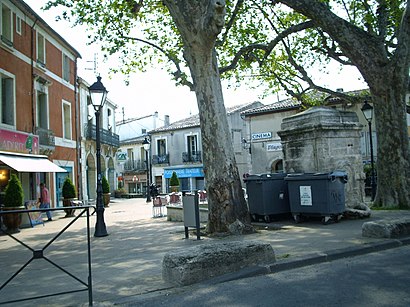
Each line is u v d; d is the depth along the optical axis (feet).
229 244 20.40
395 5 51.57
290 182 35.81
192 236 32.63
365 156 93.97
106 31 52.65
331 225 33.17
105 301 16.44
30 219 49.65
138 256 25.73
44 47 76.18
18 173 64.23
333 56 59.47
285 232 31.24
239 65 60.70
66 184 66.08
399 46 42.73
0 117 60.49
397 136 42.98
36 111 72.28
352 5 58.49
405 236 26.68
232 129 131.75
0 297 17.56
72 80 91.40
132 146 172.55
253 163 113.91
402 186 42.52
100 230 37.63
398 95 43.14
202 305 15.47
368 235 26.96
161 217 55.42
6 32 63.62
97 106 40.40
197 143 149.28
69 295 17.48
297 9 43.91
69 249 30.76
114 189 136.26
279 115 109.29
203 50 31.68
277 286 17.52
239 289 17.28
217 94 33.42
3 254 29.60
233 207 32.37
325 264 21.42
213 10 28.78
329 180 33.40
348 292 16.21
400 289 16.33
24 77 68.03
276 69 68.90
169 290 17.54
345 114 39.19
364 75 43.93
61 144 83.66
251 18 58.29
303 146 39.04
